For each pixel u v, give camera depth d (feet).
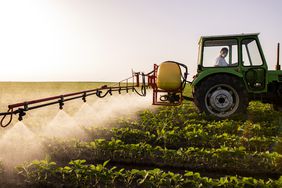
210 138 22.52
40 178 15.85
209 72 29.76
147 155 19.74
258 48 29.68
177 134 23.11
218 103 29.89
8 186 15.12
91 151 20.38
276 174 17.35
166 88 31.12
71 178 15.57
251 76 29.63
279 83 30.01
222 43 30.58
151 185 14.66
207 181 14.28
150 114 35.53
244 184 14.14
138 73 35.09
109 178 15.19
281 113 31.91
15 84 160.35
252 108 37.14
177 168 18.54
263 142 21.12
